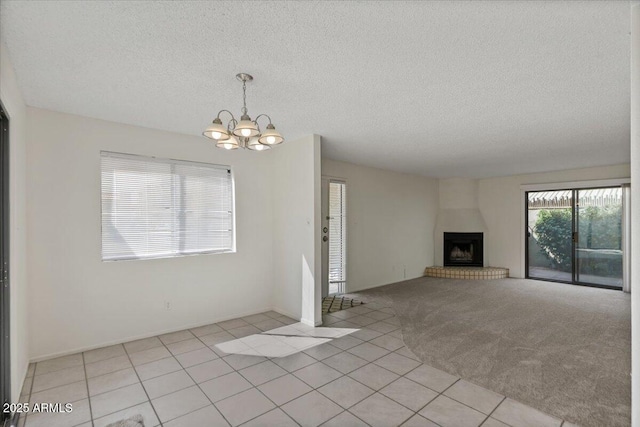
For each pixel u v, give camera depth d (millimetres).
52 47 1927
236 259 4191
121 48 1945
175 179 3758
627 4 1525
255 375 2652
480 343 3363
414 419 2076
